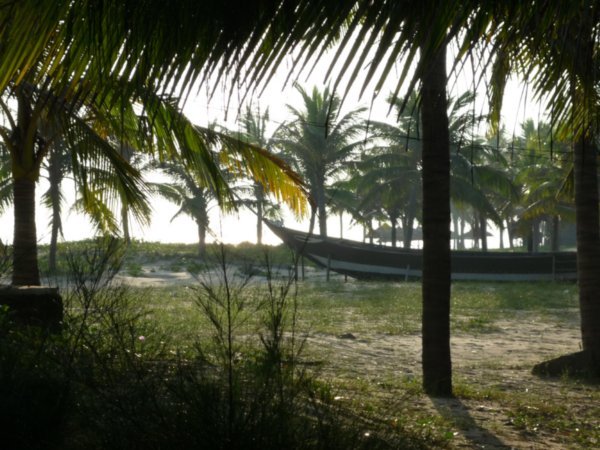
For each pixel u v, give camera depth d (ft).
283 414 12.84
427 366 32.55
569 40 14.67
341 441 13.29
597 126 17.42
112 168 37.70
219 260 13.34
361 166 146.51
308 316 68.74
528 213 143.02
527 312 84.58
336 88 8.85
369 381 33.65
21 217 38.40
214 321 13.33
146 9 9.83
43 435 14.01
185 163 35.91
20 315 28.04
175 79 9.81
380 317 72.64
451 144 136.26
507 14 10.84
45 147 39.34
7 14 9.75
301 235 138.62
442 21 9.41
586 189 40.52
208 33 9.75
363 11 9.25
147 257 148.66
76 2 9.78
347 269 142.51
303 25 9.51
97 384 14.24
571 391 36.11
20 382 14.53
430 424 23.97
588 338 40.83
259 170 38.96
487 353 51.80
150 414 12.75
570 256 138.62
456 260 141.69
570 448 23.57
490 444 22.93
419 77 9.29
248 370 14.25
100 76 9.79
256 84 9.53
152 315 48.85
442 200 32.71
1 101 37.32
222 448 12.35
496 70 12.01
